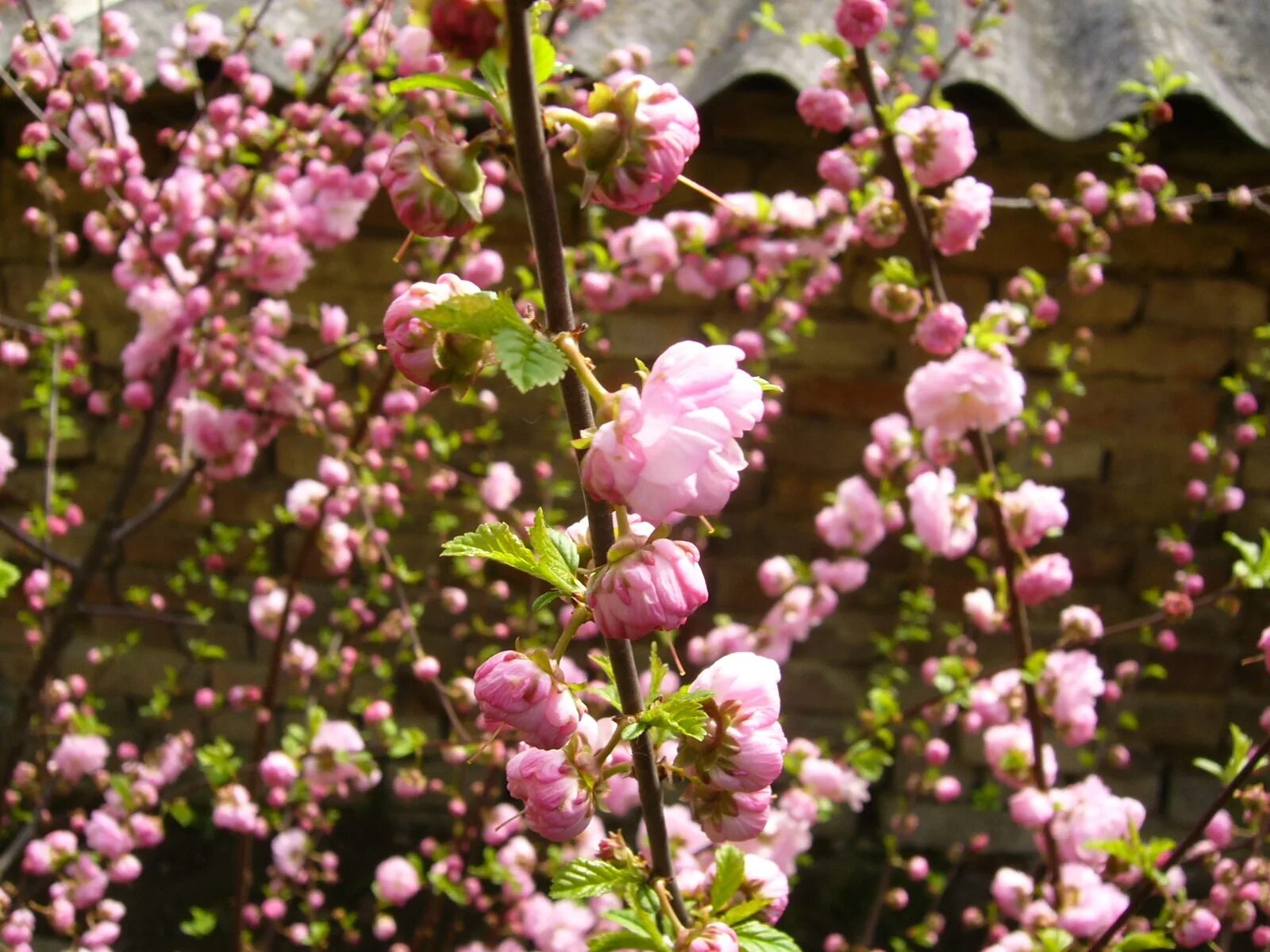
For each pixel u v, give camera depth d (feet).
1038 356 11.29
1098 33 9.35
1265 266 10.82
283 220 8.61
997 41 9.16
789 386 11.60
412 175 2.56
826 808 8.13
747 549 12.00
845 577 9.52
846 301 11.38
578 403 2.70
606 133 2.51
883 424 9.05
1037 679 6.77
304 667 9.54
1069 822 7.13
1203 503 11.37
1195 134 9.84
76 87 8.23
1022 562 7.13
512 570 12.23
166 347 8.80
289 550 12.48
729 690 3.05
